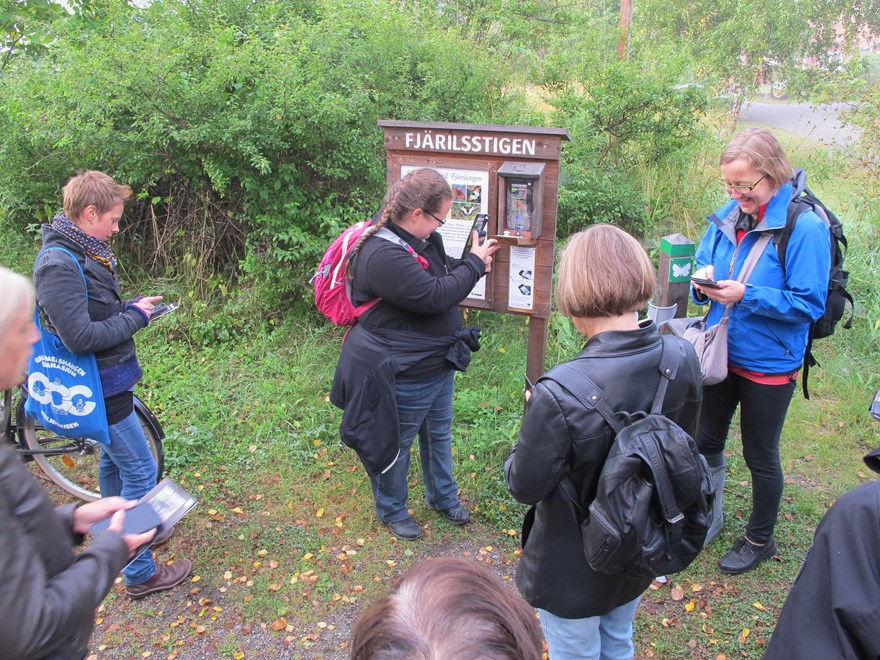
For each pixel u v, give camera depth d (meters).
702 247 3.21
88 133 5.06
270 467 4.11
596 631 2.15
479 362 5.10
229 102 5.22
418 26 6.75
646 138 7.14
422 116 6.02
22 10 6.65
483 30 8.77
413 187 2.92
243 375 5.00
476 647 0.91
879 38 20.53
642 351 1.89
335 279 3.14
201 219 5.82
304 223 5.51
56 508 1.84
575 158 6.77
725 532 3.56
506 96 7.11
